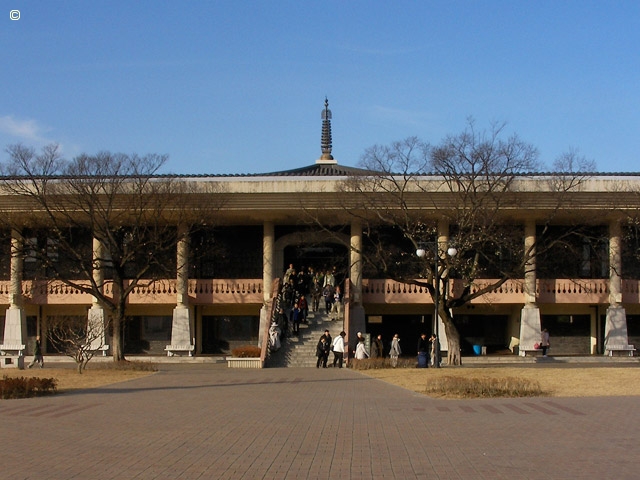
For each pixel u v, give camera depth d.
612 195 45.03
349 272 50.00
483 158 41.50
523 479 11.86
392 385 27.33
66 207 44.78
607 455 13.50
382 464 13.07
